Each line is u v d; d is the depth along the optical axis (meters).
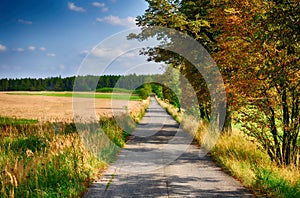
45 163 8.11
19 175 7.02
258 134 10.56
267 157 10.90
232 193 7.41
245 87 9.60
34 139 12.52
